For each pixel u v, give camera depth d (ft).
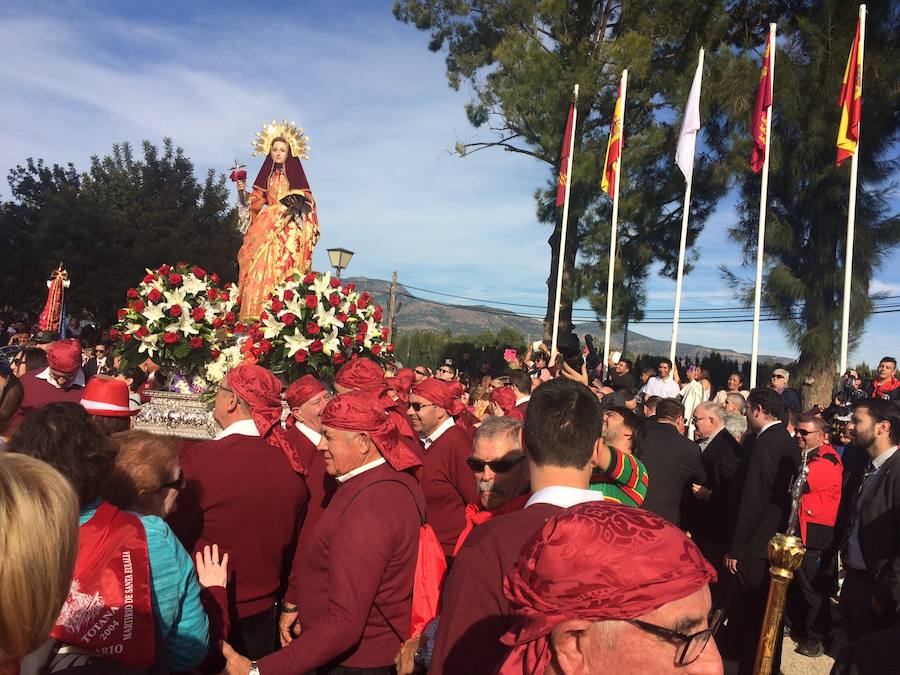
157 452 8.71
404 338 126.11
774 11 67.82
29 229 99.35
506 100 66.03
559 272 52.49
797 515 8.30
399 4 74.02
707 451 21.18
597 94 65.87
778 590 8.14
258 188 32.71
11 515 4.68
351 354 22.62
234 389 11.50
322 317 21.48
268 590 11.27
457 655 6.99
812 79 57.41
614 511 4.57
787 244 57.52
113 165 109.19
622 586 4.21
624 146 66.59
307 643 8.84
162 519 8.42
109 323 98.94
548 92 64.13
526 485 9.94
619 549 4.30
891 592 13.98
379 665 9.50
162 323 21.16
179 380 21.56
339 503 9.86
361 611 9.04
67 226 96.07
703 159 66.23
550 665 4.62
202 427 19.48
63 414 7.77
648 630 4.22
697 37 65.05
